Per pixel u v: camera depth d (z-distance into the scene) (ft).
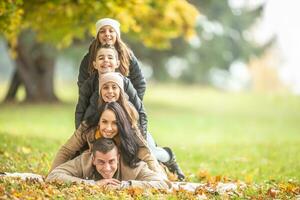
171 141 70.64
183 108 131.95
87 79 31.91
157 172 30.48
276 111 136.46
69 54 119.65
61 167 30.22
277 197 29.43
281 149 63.21
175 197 27.81
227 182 35.24
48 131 71.77
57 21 56.44
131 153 29.89
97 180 30.30
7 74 270.26
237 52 146.00
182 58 140.67
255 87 263.49
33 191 27.25
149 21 67.36
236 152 59.26
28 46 112.98
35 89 119.34
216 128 92.79
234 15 143.33
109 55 31.22
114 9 52.31
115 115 29.66
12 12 47.60
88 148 31.27
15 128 71.26
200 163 49.42
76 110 32.09
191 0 125.90
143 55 128.47
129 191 28.32
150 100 146.20
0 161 38.81
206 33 138.51
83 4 53.47
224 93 180.24
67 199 26.58
